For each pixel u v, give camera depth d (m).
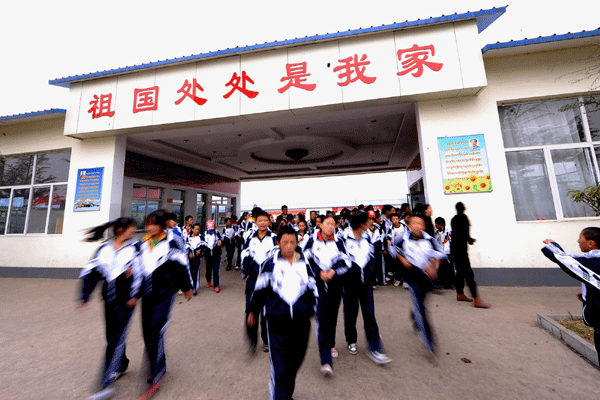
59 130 7.04
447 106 5.23
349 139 8.88
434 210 5.09
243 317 3.76
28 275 6.66
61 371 2.45
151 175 9.54
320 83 5.27
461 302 4.10
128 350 2.84
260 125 6.32
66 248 6.54
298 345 1.79
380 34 5.15
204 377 2.29
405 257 2.68
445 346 2.73
